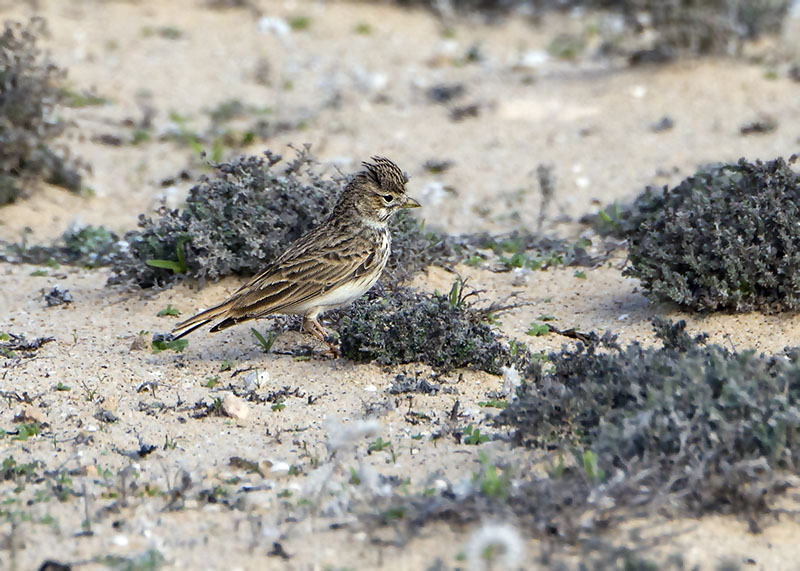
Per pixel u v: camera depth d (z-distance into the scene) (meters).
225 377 11.58
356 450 9.68
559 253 15.51
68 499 8.73
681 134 20.19
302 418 10.50
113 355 12.13
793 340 12.05
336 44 26.97
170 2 28.81
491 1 29.75
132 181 18.98
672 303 13.14
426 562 7.72
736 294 12.52
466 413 10.52
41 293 14.02
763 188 13.21
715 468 8.44
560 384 9.72
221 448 9.81
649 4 24.69
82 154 20.06
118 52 25.42
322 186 14.42
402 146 20.72
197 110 22.55
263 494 8.80
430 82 24.36
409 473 9.15
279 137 21.00
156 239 14.09
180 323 13.10
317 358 12.04
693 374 9.02
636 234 15.33
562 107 22.06
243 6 28.98
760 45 24.23
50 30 25.80
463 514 8.14
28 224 16.86
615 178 18.70
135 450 9.76
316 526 8.25
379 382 11.35
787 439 8.52
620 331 12.69
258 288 11.73
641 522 8.14
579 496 8.17
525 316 13.35
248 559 7.82
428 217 17.48
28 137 17.58
